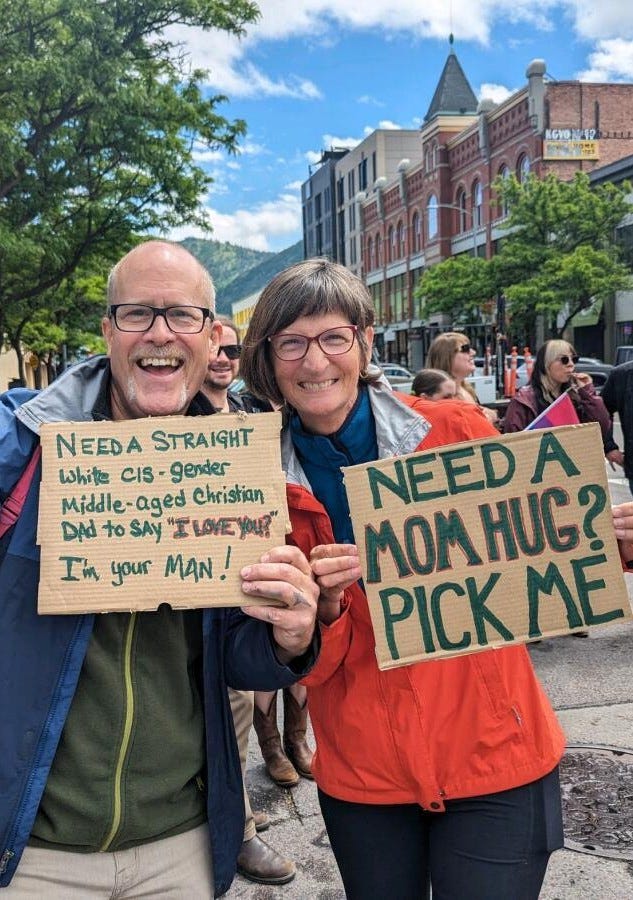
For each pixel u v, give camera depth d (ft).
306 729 11.64
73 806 5.12
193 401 6.52
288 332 5.94
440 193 135.44
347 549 5.59
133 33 38.60
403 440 6.11
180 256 5.91
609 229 87.61
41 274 49.11
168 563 5.36
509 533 5.72
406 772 5.64
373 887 5.87
